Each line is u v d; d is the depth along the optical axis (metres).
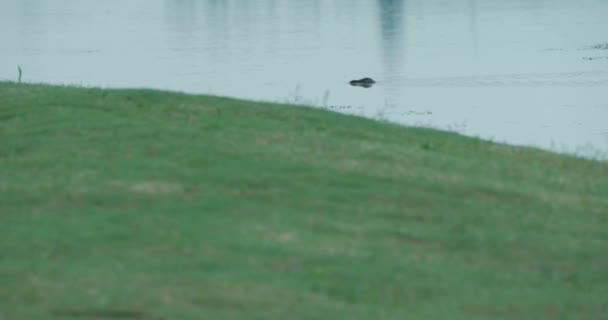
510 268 34.38
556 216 40.12
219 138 46.38
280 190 39.72
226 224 35.62
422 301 30.77
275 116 53.44
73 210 36.56
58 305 28.20
